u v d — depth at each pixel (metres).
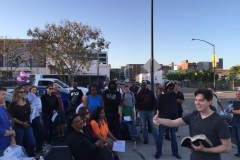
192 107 19.91
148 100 8.11
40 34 28.67
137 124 11.45
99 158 4.47
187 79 73.19
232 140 8.48
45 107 7.78
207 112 3.13
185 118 3.38
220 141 3.03
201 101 3.09
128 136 8.75
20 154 4.10
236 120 6.76
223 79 57.12
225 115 9.30
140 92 8.22
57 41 28.55
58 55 29.30
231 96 32.00
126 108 8.62
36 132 6.75
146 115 8.21
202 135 2.96
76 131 4.32
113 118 7.08
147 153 7.27
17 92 5.53
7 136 4.53
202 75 56.44
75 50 29.11
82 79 37.72
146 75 48.53
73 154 4.29
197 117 3.21
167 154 7.12
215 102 7.14
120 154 7.17
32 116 6.51
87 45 29.44
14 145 4.24
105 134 5.41
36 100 6.91
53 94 8.05
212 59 38.78
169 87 6.83
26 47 34.00
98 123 5.32
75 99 9.92
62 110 8.42
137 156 6.98
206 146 2.99
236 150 7.44
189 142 3.13
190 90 49.28
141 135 9.67
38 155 6.46
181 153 7.22
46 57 30.42
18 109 5.45
